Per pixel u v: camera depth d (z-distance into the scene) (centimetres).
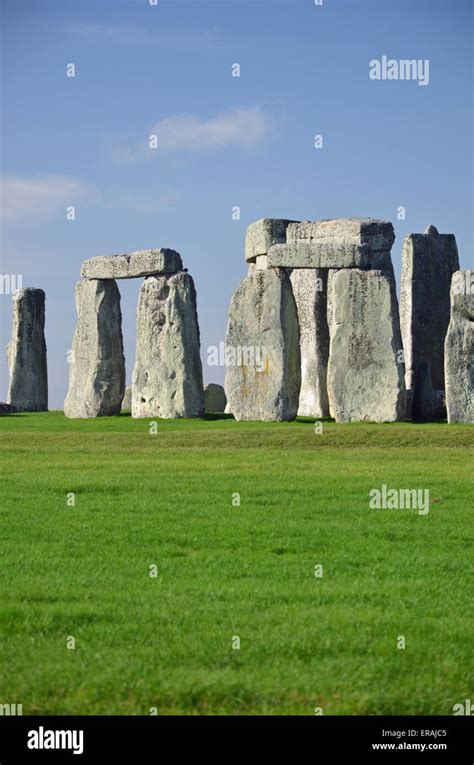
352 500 2583
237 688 1388
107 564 1938
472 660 1478
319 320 5159
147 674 1421
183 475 2998
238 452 3584
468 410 4294
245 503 2536
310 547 2081
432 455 3472
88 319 5097
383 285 4462
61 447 3738
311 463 3281
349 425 4109
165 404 4809
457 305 4328
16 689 1388
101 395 5066
